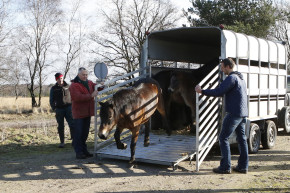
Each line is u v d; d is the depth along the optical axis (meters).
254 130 7.39
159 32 7.95
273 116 8.39
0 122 15.17
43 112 21.33
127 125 5.97
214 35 8.41
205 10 26.95
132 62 26.33
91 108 7.08
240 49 7.09
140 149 6.77
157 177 5.39
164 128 8.45
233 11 27.09
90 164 6.42
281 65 9.05
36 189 4.73
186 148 6.55
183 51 9.67
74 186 4.86
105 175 5.54
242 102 5.42
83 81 7.00
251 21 26.81
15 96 26.75
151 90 6.57
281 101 9.04
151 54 8.32
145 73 8.17
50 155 7.44
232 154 7.52
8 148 8.27
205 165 6.29
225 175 5.49
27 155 7.44
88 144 9.05
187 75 7.99
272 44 8.53
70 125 8.40
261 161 6.65
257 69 7.73
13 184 5.00
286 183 4.93
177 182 5.05
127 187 4.78
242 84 5.46
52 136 10.27
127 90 6.06
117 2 25.70
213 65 8.50
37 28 25.03
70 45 26.20
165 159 5.94
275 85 8.67
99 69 9.84
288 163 6.43
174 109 8.98
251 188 4.69
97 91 6.77
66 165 6.33
